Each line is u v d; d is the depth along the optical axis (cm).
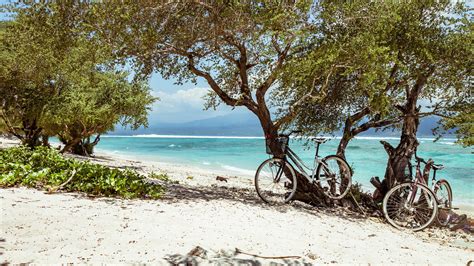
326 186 1105
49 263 394
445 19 1024
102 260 414
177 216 663
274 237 598
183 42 1009
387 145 1092
